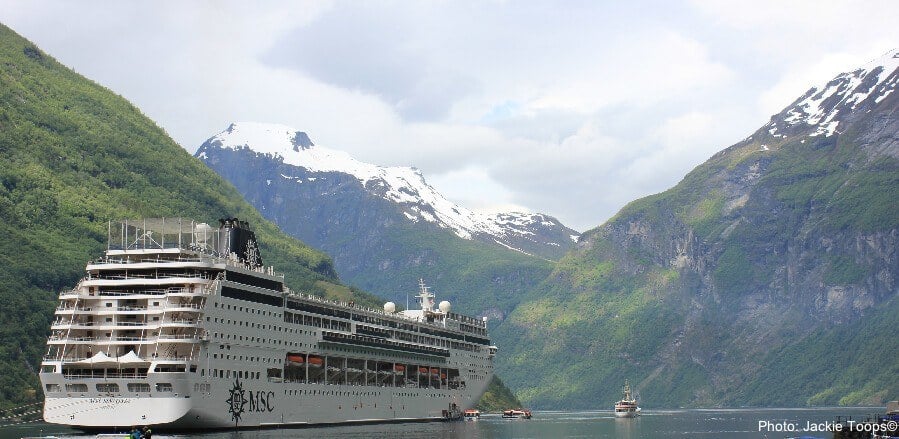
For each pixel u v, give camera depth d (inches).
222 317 7568.9
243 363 7819.9
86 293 7559.1
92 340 7406.5
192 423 7357.3
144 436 6525.6
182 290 7490.2
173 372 7155.5
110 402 7209.6
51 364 7268.7
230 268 7716.5
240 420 7765.8
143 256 7736.2
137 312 7411.4
